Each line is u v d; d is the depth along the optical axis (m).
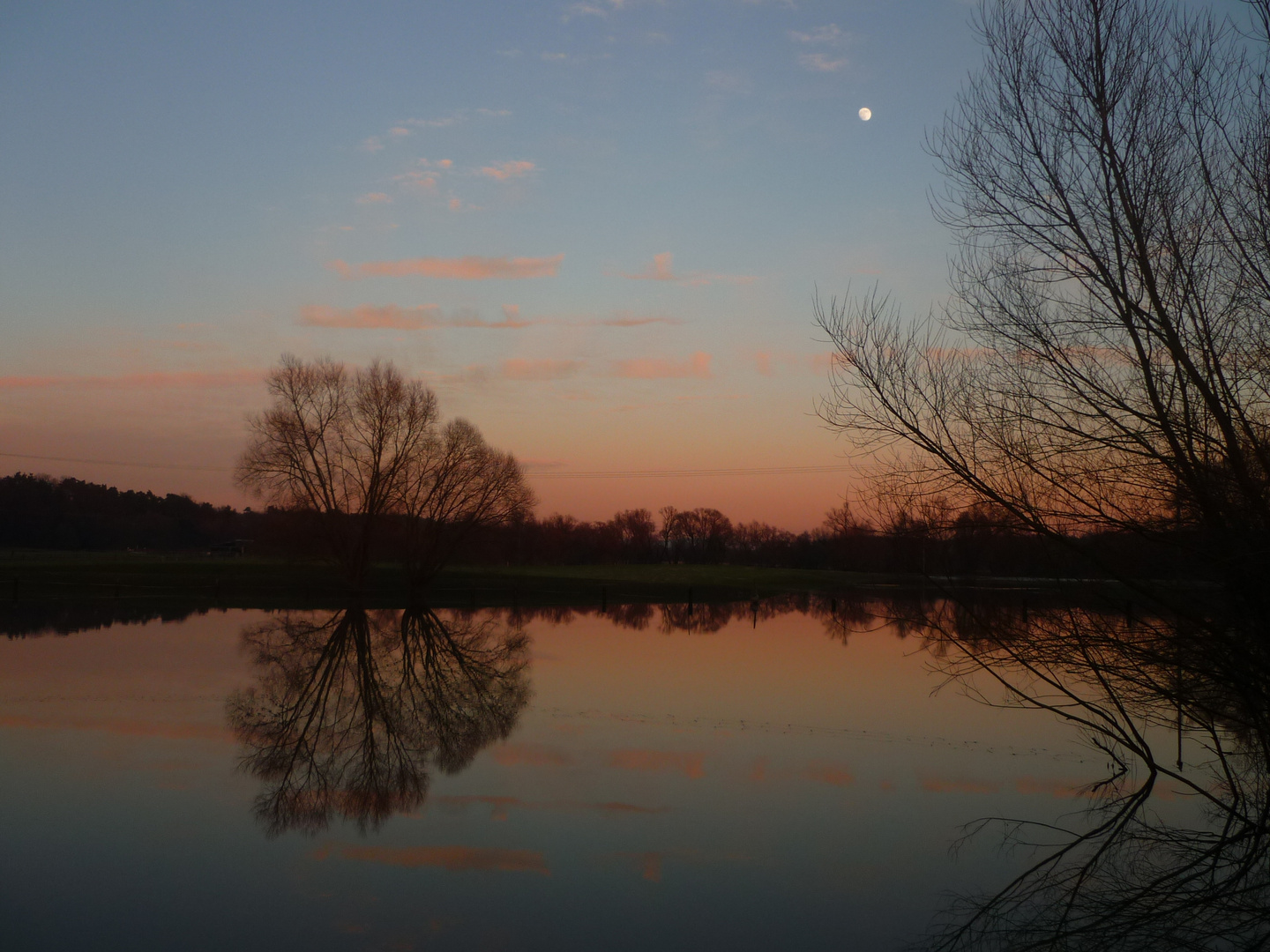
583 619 39.19
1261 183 10.21
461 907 8.29
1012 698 19.31
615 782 12.34
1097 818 11.12
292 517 50.59
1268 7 9.96
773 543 106.62
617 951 7.45
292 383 49.91
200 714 16.38
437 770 12.91
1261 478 9.67
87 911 8.11
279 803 11.23
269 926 7.86
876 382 11.88
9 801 11.18
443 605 47.53
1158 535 10.13
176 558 84.69
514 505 52.88
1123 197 10.52
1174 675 11.17
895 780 12.64
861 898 8.68
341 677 21.16
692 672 22.53
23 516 113.38
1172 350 9.99
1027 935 7.95
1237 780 12.68
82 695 17.81
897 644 28.91
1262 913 8.45
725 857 9.66
